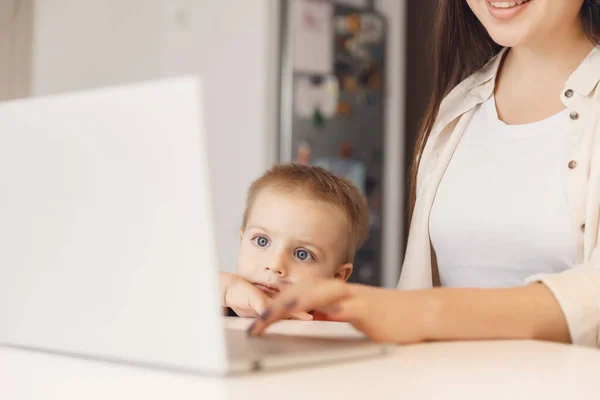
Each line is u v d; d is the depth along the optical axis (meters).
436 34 1.40
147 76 4.04
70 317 0.60
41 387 0.52
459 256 1.27
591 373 0.61
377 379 0.56
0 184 0.61
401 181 4.27
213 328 0.51
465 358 0.67
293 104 3.74
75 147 0.55
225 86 3.76
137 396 0.49
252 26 3.65
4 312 0.65
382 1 4.24
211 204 0.49
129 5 4.00
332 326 0.85
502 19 1.12
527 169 1.20
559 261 1.15
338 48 3.97
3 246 0.63
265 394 0.50
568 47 1.20
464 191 1.27
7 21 3.64
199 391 0.51
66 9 3.82
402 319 0.75
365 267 4.07
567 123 1.16
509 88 1.29
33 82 3.70
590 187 1.10
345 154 3.99
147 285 0.54
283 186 1.32
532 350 0.72
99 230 0.55
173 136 0.49
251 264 1.28
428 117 1.41
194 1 3.87
